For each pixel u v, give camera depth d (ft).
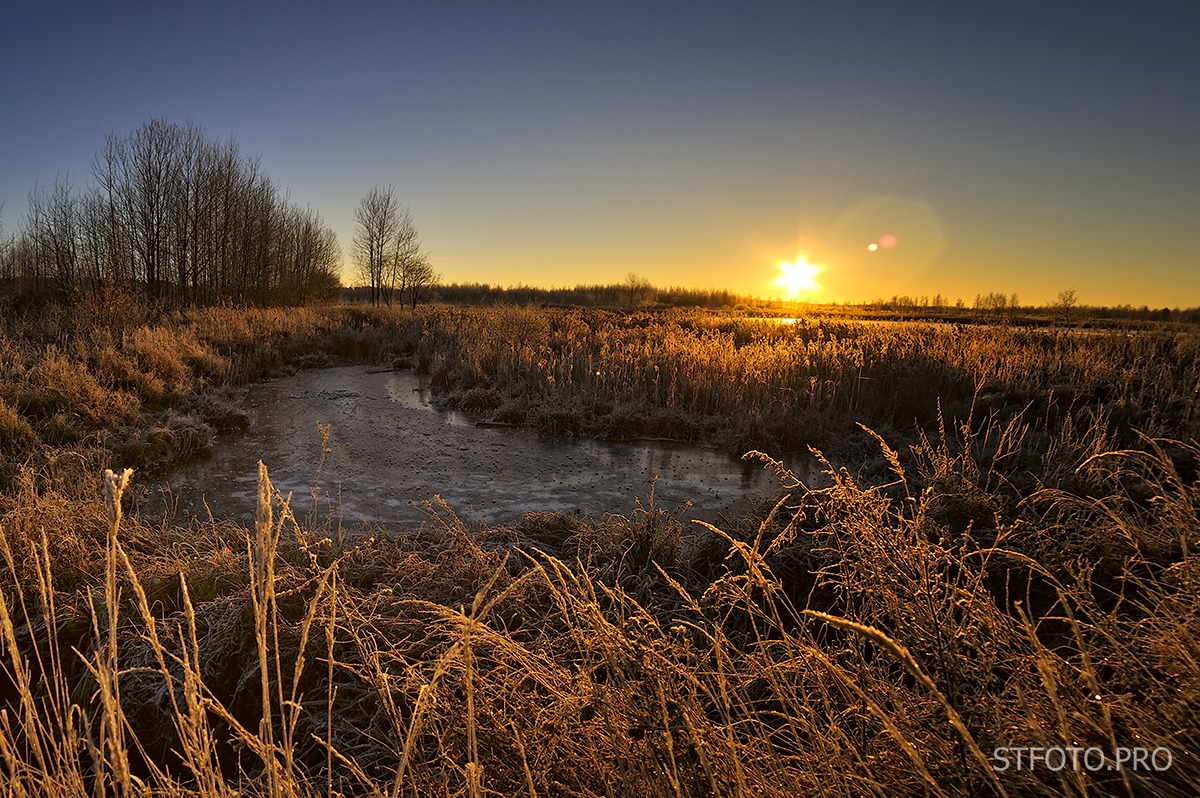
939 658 6.49
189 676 5.34
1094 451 18.66
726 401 32.96
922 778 5.59
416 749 7.71
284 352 52.11
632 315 99.60
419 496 21.63
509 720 7.13
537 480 23.80
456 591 12.77
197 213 84.33
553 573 13.43
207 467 24.38
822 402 32.60
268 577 5.14
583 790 6.55
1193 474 18.78
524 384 37.17
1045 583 11.27
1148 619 7.45
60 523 14.14
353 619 10.78
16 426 23.77
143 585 12.53
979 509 14.15
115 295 51.44
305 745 9.29
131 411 28.19
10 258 90.74
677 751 6.02
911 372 34.81
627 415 31.42
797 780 6.21
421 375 48.06
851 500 8.24
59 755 5.73
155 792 6.43
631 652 6.81
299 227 118.52
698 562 14.48
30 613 11.85
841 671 6.70
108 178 78.33
